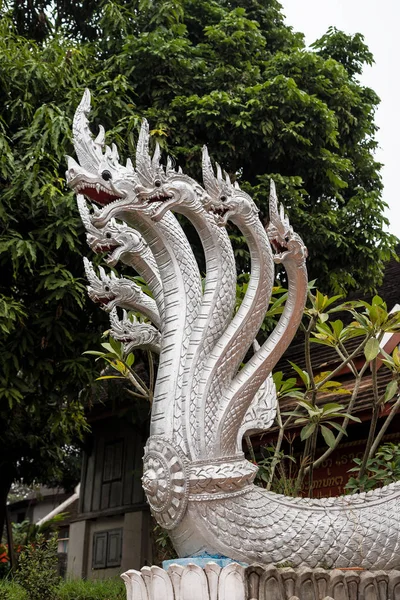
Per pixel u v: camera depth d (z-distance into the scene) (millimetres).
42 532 16609
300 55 11531
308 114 10648
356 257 10789
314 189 11227
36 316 8875
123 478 15734
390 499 3367
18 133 9211
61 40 10875
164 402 3199
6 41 10227
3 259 8789
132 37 10844
